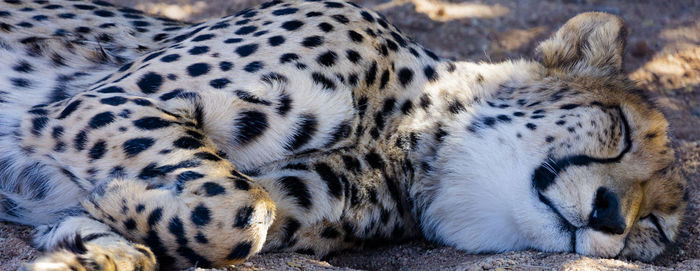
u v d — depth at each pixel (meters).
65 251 6.61
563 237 8.53
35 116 8.01
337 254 8.81
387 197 8.73
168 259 7.17
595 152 8.72
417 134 8.89
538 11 16.73
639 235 9.20
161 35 9.91
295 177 8.19
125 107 7.71
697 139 13.16
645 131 9.20
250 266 7.67
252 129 8.08
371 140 8.60
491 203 8.74
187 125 7.79
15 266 7.26
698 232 10.09
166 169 7.29
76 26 9.85
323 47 8.44
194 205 6.99
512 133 8.81
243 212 7.01
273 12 9.01
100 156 7.55
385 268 8.85
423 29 15.60
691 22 16.89
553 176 8.54
